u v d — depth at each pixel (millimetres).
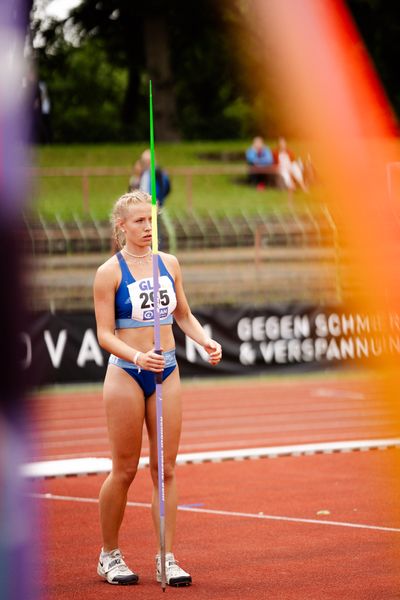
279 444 26859
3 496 2467
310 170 61688
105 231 53031
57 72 110812
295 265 53188
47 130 81375
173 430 12008
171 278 12219
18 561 2635
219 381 44000
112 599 10969
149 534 15352
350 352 45094
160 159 90438
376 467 21859
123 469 11953
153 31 100438
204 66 111688
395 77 91875
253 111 114188
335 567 12539
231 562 13039
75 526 15883
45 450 26516
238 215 61719
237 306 48312
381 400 37156
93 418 33875
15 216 2449
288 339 45062
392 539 14344
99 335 11898
